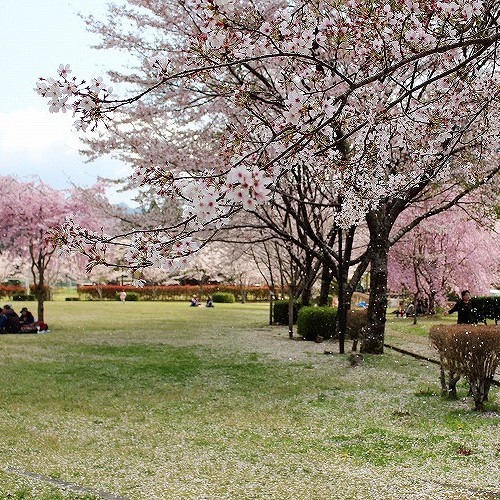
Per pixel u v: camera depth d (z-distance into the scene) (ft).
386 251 42.96
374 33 15.07
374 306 43.39
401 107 22.21
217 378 33.76
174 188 11.03
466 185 33.60
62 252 12.10
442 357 27.37
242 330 65.57
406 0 13.42
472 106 21.63
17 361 40.11
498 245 81.56
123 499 14.43
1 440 20.10
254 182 8.79
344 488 15.21
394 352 44.34
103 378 33.60
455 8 13.34
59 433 21.22
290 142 12.62
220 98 34.50
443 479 15.90
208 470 16.93
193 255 11.21
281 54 11.20
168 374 35.09
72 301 155.53
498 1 13.96
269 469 17.01
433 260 80.79
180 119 37.91
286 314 73.97
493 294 97.60
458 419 23.34
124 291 163.43
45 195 66.64
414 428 21.97
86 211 66.18
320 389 30.35
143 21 36.14
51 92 10.64
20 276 179.42
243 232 56.54
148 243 11.18
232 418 23.93
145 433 21.38
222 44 12.62
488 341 24.54
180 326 71.05
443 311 96.48
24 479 15.70
